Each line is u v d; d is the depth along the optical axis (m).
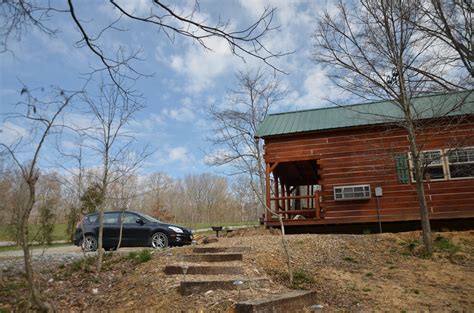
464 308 5.63
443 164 12.84
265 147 15.19
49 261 9.10
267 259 7.80
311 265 7.72
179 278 6.75
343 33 9.33
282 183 18.98
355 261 8.14
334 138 14.40
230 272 6.91
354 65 9.40
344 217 13.76
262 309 4.93
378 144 13.63
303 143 14.73
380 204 13.45
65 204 13.60
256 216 32.25
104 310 6.01
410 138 9.35
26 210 3.88
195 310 5.41
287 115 16.17
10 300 6.54
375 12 9.05
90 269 8.02
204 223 44.94
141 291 6.50
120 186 11.70
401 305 5.79
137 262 8.18
